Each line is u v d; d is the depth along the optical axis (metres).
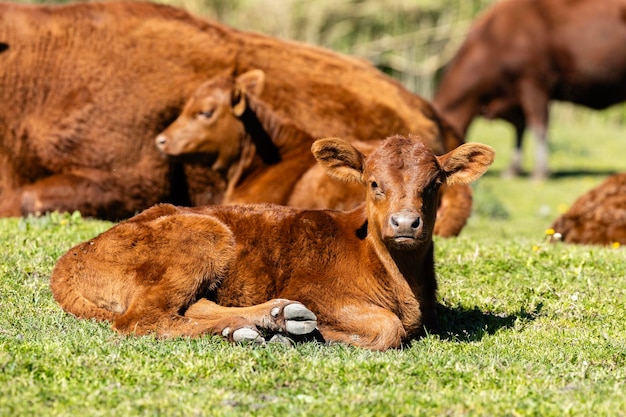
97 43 23.20
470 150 12.98
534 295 15.16
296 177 20.53
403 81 78.25
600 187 22.50
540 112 45.22
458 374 10.90
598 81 45.22
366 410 9.57
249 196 20.58
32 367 10.49
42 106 22.98
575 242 22.23
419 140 12.79
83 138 22.94
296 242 12.84
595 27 44.75
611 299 15.00
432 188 12.43
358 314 12.43
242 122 20.89
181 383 10.36
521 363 11.59
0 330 12.27
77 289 12.58
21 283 14.37
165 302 12.14
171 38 23.41
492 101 45.56
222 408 9.64
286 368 10.83
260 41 24.06
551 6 45.06
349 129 23.19
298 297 12.59
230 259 12.56
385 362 11.02
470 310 14.51
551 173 47.22
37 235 17.52
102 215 23.22
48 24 23.20
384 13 74.19
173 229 12.44
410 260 12.66
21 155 23.02
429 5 73.56
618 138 62.22
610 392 10.52
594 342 12.91
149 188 23.38
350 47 74.56
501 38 45.06
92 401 9.66
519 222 33.44
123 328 12.03
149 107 23.03
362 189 19.81
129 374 10.48
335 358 11.26
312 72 23.75
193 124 20.73
